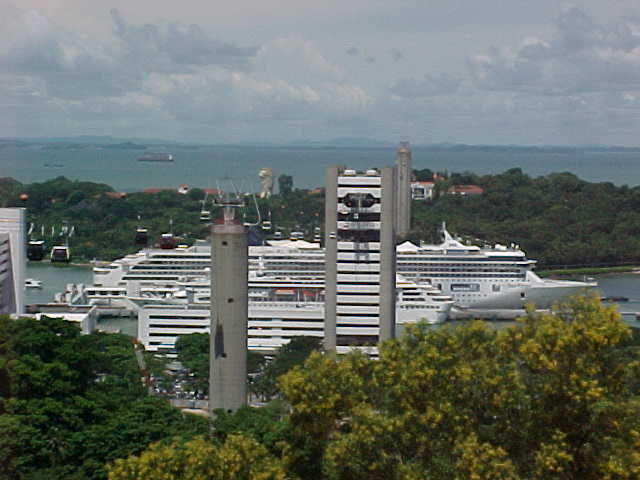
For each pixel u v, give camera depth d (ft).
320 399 388.16
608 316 351.46
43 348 582.76
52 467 470.80
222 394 512.22
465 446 331.36
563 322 363.97
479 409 365.20
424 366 367.04
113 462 458.09
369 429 358.84
